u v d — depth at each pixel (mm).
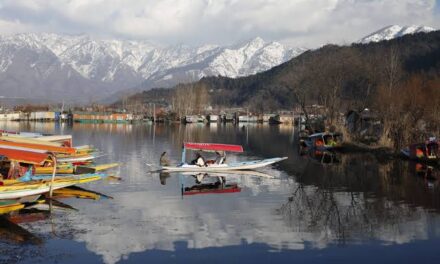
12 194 22562
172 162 44719
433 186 31609
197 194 28406
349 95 80875
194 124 148875
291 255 17594
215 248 18188
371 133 64688
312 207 25125
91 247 17969
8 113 165250
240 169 39906
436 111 52938
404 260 17172
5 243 18172
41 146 29359
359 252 17969
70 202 25312
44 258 16703
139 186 30734
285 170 39906
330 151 57125
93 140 71562
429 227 21250
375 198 27578
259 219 22500
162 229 20516
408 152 47281
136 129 109812
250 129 119812
